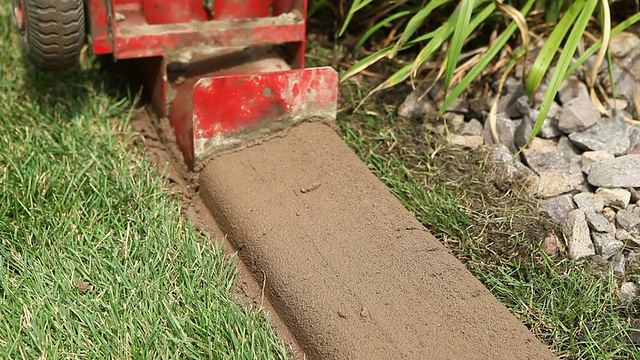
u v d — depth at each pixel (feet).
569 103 3.75
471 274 3.01
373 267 3.01
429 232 3.19
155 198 3.40
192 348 2.85
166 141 3.69
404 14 4.05
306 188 3.32
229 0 3.75
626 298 3.11
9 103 3.90
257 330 2.90
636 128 3.72
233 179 3.40
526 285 3.15
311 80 3.50
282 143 3.53
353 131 3.82
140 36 3.52
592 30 4.15
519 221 3.39
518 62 3.97
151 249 3.16
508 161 3.62
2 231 3.22
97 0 3.47
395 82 3.78
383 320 2.84
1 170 3.48
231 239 3.30
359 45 4.11
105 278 3.07
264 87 3.43
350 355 2.76
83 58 4.25
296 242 3.12
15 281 3.03
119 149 3.68
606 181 3.46
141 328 2.91
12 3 3.64
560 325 3.02
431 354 2.73
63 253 3.15
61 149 3.61
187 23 3.65
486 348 2.74
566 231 3.34
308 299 2.94
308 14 4.30
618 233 3.32
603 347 2.95
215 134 3.44
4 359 2.76
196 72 3.74
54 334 2.89
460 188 3.54
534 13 4.01
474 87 3.99
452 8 4.17
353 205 3.26
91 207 3.34
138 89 3.99
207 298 3.01
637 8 4.24
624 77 3.91
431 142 3.75
